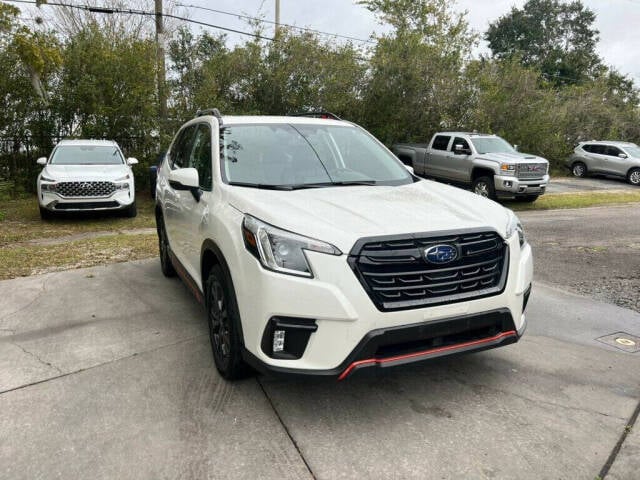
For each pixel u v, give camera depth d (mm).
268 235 2877
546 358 3861
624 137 29203
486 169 14312
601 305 5160
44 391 3363
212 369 3666
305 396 3291
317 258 2752
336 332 2736
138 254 7203
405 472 2559
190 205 4156
